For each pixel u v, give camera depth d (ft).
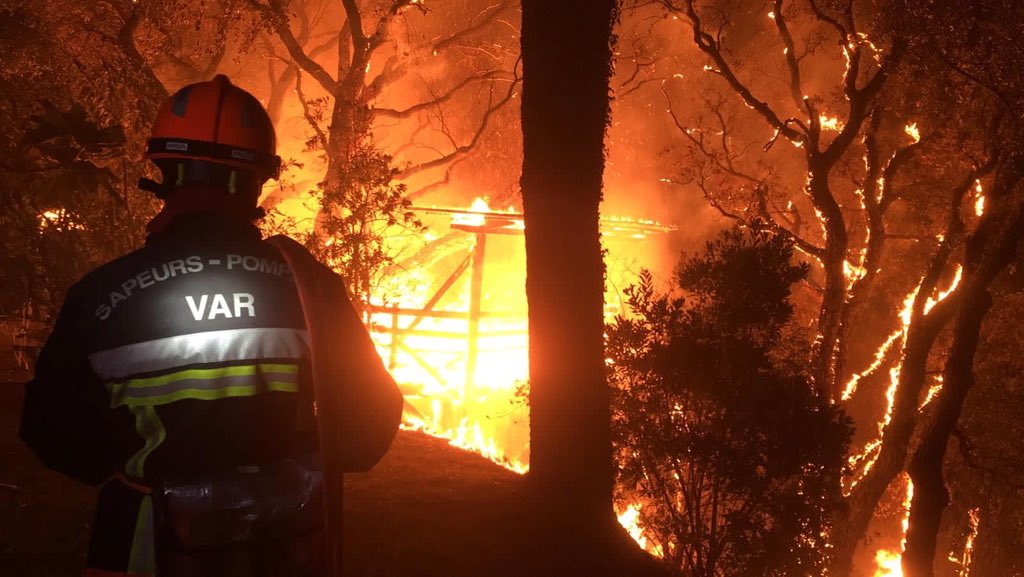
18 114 25.66
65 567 19.58
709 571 27.71
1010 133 55.98
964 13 52.21
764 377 27.84
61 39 44.04
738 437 27.45
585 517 26.71
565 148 27.17
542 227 27.35
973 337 56.44
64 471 8.43
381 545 24.39
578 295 27.25
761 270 28.17
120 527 8.00
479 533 26.63
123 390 8.10
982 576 69.41
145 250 8.51
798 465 27.12
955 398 56.59
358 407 8.82
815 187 61.41
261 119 9.02
